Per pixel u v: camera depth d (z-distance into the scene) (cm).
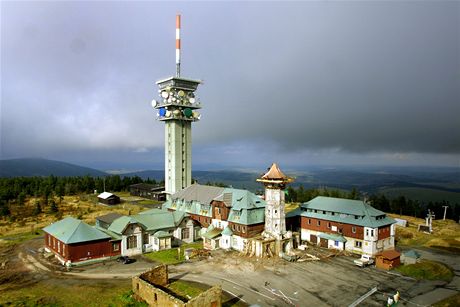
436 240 9775
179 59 14450
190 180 14600
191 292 5725
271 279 6444
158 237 8500
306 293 5803
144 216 9081
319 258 7738
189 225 9619
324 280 6419
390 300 5369
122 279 6366
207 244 8794
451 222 13862
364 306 5338
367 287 6100
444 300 5584
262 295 5700
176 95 14000
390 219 8625
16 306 5047
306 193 18488
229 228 8719
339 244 8481
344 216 8656
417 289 6041
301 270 6962
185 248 8825
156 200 17625
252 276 6594
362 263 7212
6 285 6038
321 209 9175
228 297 5591
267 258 7731
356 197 17662
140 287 5316
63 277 6488
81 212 13712
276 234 8119
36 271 6850
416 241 9969
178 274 6675
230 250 8462
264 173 8612
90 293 5622
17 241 9306
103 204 16000
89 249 7425
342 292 5869
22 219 12369
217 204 9381
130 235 8088
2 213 12812
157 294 4925
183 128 14275
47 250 8238
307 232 9438
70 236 7294
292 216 9675
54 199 16888
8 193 16300
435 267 7094
